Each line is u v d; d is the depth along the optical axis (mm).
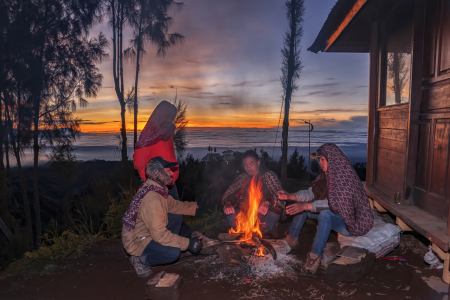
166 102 3521
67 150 11820
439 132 3041
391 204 3592
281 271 3068
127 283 2967
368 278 2920
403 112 3773
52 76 11992
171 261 2926
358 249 2922
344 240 3168
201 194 9930
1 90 11211
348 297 2574
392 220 4594
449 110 2885
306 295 2619
